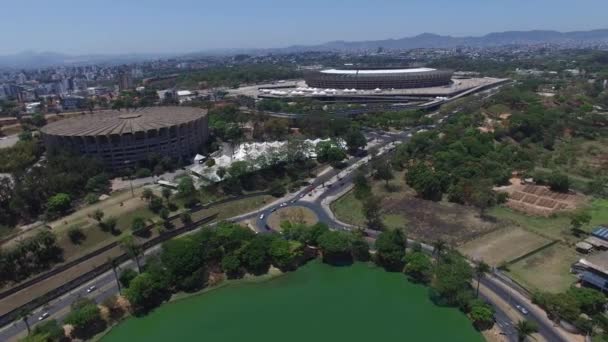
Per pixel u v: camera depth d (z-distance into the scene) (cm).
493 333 14750
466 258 19150
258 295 17762
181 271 18012
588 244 19475
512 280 17312
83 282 18738
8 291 17325
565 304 14675
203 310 16950
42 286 18025
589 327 14050
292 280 18700
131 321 16488
